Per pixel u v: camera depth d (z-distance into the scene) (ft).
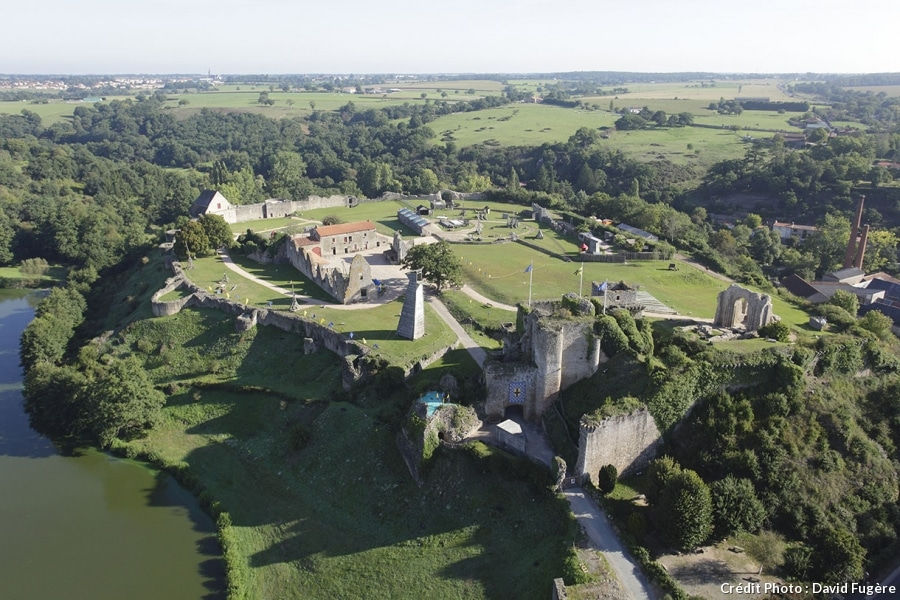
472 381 312.71
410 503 274.36
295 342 388.98
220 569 262.47
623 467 268.41
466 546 248.11
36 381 376.68
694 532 221.66
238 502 298.76
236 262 526.16
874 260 615.16
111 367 364.99
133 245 635.66
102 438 339.57
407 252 485.56
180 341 410.52
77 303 511.40
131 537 280.10
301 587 250.57
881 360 304.09
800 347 291.38
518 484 258.57
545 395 293.02
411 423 286.46
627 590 208.23
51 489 311.27
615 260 525.34
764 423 271.49
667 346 294.66
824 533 237.86
